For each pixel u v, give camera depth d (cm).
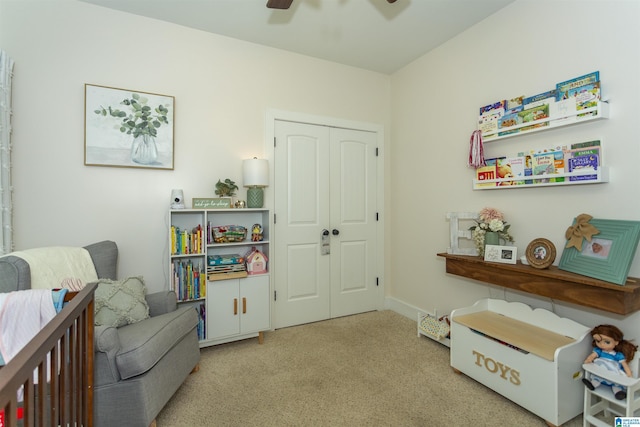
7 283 150
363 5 227
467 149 257
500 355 181
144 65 244
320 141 312
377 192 343
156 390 159
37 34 214
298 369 215
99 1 225
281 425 161
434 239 290
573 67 187
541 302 206
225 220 274
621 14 167
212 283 240
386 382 200
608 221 167
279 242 293
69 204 223
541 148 204
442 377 206
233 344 255
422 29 258
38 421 97
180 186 257
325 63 313
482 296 246
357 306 333
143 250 246
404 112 326
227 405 177
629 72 164
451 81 271
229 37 272
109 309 182
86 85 226
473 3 224
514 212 222
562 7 193
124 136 237
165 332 171
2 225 193
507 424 162
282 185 294
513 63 221
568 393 158
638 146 161
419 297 309
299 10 234
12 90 207
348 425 161
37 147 214
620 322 168
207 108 265
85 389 134
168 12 238
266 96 287
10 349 122
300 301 304
